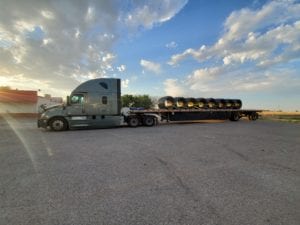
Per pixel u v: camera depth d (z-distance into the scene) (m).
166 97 18.39
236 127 15.33
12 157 6.01
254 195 3.51
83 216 2.80
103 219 2.73
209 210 2.98
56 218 2.76
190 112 18.94
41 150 6.98
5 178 4.27
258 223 2.65
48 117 13.11
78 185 3.90
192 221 2.69
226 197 3.42
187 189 3.74
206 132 12.04
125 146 7.67
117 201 3.25
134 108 16.53
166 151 6.82
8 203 3.17
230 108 22.00
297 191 3.69
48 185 3.89
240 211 2.96
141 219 2.73
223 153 6.57
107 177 4.34
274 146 7.73
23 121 22.44
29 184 3.94
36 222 2.66
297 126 16.14
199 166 5.16
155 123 16.83
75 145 7.88
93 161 5.58
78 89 13.78
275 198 3.40
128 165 5.21
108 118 14.34
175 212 2.92
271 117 27.92
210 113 20.08
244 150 7.02
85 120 13.84
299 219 2.76
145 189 3.73
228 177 4.39
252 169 4.96
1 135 10.95
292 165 5.32
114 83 14.53
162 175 4.48
